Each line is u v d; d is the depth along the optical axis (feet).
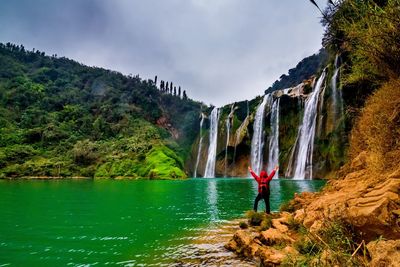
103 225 39.01
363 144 41.63
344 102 161.68
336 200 25.49
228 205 59.93
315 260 15.94
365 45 25.46
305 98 209.67
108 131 338.13
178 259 23.76
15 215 47.19
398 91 26.25
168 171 220.64
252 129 256.52
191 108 448.24
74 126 352.69
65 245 28.81
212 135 312.29
